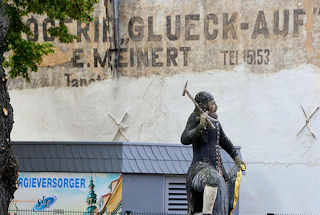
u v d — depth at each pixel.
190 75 26.38
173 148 23.30
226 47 26.22
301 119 25.72
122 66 26.81
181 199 22.66
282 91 25.88
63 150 23.20
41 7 21.61
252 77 26.05
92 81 26.86
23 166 22.95
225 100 26.12
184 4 26.47
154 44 26.59
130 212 22.48
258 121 25.92
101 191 22.72
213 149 13.12
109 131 26.66
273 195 25.48
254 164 25.72
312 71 25.83
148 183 22.67
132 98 26.66
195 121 13.14
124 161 22.83
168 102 26.45
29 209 22.89
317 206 25.34
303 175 25.58
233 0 26.23
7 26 16.34
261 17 26.06
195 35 26.39
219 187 12.61
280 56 25.97
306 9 25.86
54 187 22.89
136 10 26.75
